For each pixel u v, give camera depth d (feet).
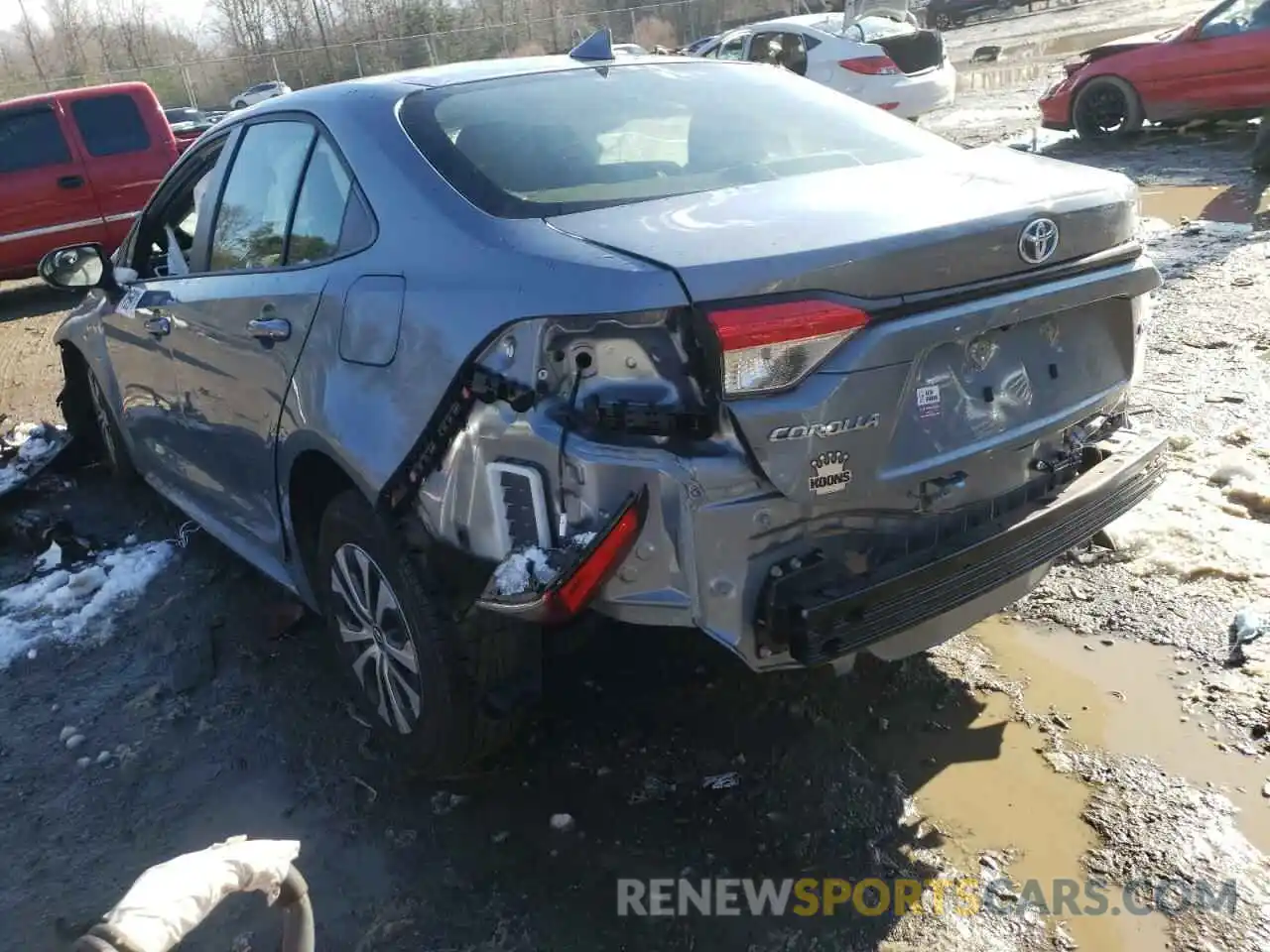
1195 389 15.93
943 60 41.55
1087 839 8.16
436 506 8.14
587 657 10.94
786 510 7.10
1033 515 8.23
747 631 7.21
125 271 13.88
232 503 12.12
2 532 15.58
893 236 7.21
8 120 33.47
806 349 6.89
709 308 6.82
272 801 9.45
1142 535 12.02
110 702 11.24
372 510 8.68
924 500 7.72
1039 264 7.90
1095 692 9.78
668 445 6.97
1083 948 7.26
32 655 12.27
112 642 12.46
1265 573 11.16
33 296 36.73
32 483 16.97
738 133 9.77
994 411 8.08
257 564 11.84
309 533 10.39
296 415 9.57
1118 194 8.57
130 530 15.56
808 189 8.29
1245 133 33.86
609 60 11.14
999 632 10.85
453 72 10.53
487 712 8.46
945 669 10.32
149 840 9.15
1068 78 36.19
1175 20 72.28
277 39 134.51
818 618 7.01
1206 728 9.16
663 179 8.78
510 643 8.39
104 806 9.62
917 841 8.31
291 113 10.69
